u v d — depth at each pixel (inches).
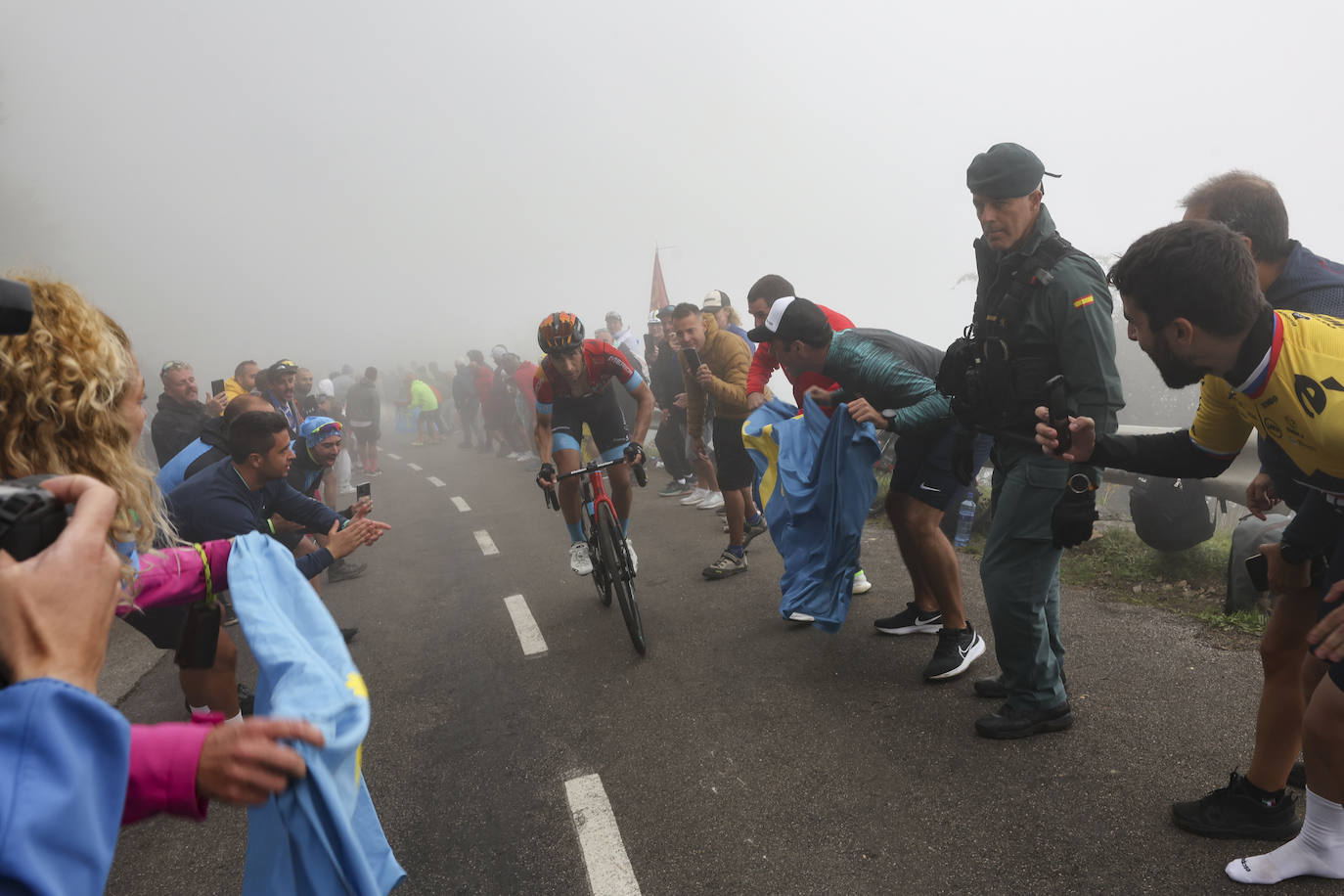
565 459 192.7
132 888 104.7
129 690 175.8
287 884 39.7
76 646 30.2
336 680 44.5
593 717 140.3
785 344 140.8
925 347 147.9
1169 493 169.8
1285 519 143.6
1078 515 96.6
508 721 143.0
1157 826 92.7
